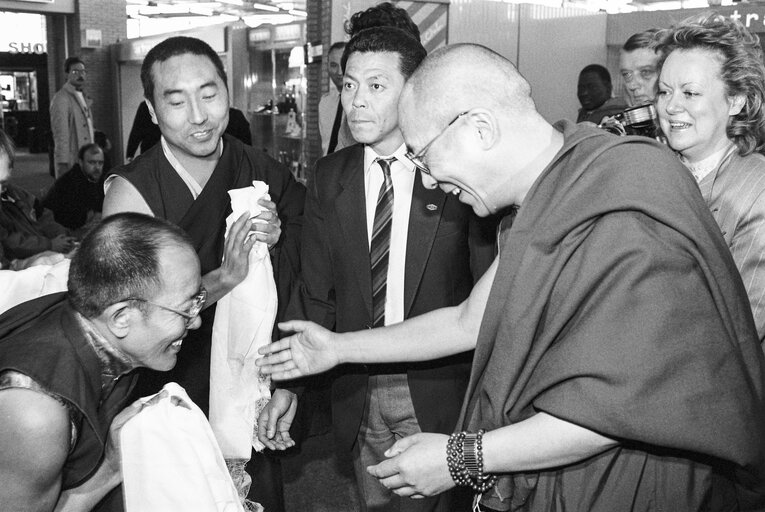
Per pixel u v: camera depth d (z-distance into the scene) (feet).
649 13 35.27
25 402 4.88
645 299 4.71
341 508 10.84
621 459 5.23
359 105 7.30
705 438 4.70
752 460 4.93
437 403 7.68
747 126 7.50
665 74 7.70
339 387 7.94
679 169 5.13
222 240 7.86
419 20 30.48
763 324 7.20
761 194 7.29
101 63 58.85
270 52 36.11
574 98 36.68
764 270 7.18
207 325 7.87
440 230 7.47
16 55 77.25
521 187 5.41
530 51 34.73
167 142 7.77
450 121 5.26
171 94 7.26
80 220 21.95
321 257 7.89
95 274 5.16
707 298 4.89
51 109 34.19
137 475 5.29
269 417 7.80
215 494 5.48
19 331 5.35
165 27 72.18
